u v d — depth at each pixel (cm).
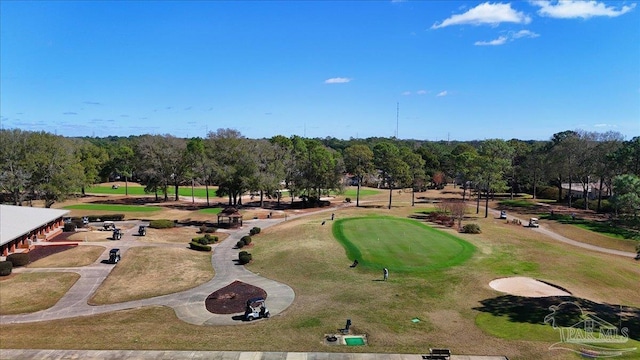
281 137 14438
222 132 10469
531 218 7744
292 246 5559
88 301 3769
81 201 10619
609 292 3806
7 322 3303
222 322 3266
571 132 12138
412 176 10200
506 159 9175
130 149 12588
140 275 4497
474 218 8119
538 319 3159
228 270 4769
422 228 6506
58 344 2861
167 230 7025
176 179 10800
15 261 4681
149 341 2909
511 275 4181
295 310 3484
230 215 7512
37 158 8125
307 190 9962
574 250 5438
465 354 2667
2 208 6425
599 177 8981
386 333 2989
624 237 6175
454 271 4297
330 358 2652
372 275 4275
